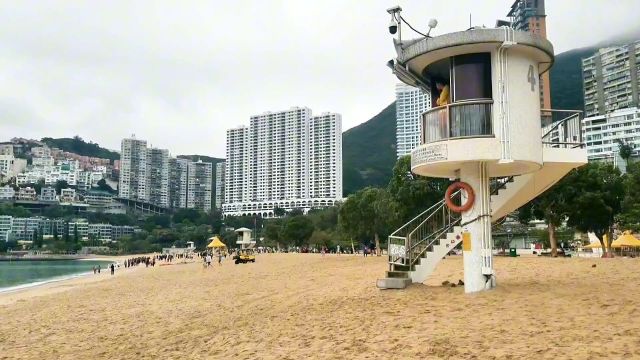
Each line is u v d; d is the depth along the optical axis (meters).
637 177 37.88
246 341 11.85
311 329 12.14
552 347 8.05
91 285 46.50
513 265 25.08
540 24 68.50
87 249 181.12
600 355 7.35
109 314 21.98
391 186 45.97
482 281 14.42
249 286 29.12
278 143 188.75
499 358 7.87
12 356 14.03
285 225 114.38
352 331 11.23
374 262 42.69
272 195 189.00
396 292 15.95
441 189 42.47
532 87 14.45
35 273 91.06
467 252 14.62
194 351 11.88
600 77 168.12
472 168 14.66
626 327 8.85
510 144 13.73
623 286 14.19
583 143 15.56
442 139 14.35
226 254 100.88
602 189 36.94
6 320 22.86
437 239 17.06
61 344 15.41
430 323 11.02
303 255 78.50
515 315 10.86
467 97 14.42
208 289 30.02
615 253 43.91
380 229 66.38
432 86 17.02
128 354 12.89
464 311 11.93
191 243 155.62
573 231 66.12
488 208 14.63
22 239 196.75
